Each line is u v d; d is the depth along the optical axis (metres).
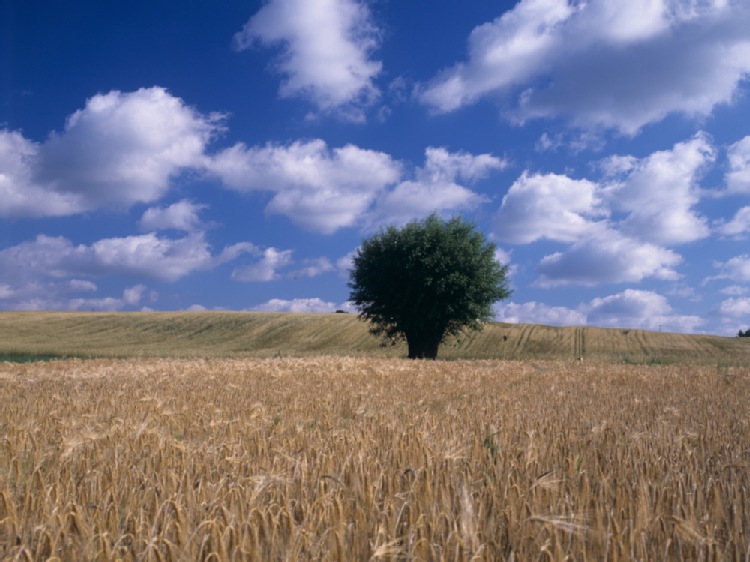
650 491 5.01
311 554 3.77
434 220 54.72
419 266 52.62
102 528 4.18
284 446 6.77
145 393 13.74
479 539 3.99
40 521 4.35
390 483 5.07
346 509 4.41
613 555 3.72
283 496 4.75
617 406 11.74
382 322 55.97
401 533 4.14
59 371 21.11
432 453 6.11
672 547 3.92
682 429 8.43
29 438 7.32
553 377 19.53
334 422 9.21
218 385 15.78
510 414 9.94
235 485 4.96
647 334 77.50
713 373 21.81
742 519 4.55
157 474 5.46
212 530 3.87
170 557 3.70
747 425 8.76
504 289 55.00
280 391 13.83
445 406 11.37
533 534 3.98
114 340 80.56
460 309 53.12
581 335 76.25
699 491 4.87
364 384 15.91
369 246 54.50
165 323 89.38
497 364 27.06
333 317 87.75
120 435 7.45
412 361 28.48
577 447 6.95
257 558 3.70
